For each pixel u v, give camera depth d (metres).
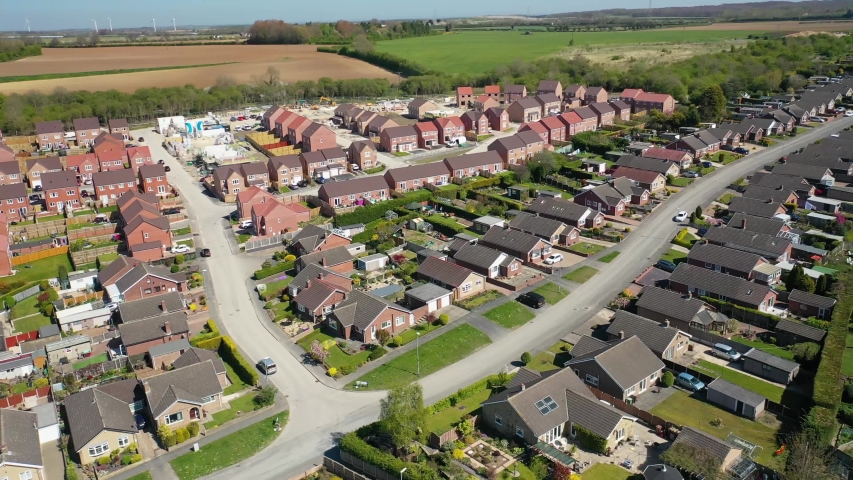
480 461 58.84
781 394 67.94
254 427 66.25
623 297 88.50
